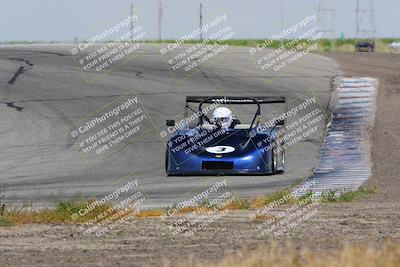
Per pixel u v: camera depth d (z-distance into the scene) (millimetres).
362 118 108562
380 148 88875
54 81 132375
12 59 158625
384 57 175125
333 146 90938
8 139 96250
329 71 146625
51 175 76562
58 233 42281
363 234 40562
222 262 30656
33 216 48594
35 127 102000
